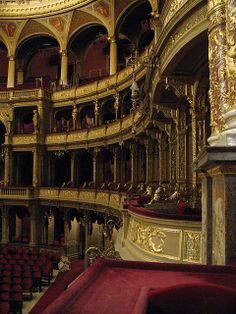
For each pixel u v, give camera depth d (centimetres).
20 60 2922
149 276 268
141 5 2167
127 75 2042
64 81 2623
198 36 615
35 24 2633
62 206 2344
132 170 1972
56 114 2688
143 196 1130
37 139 2530
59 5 2472
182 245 532
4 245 2452
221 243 341
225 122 391
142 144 1850
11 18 2608
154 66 927
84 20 2470
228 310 206
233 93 394
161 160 1455
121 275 269
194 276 272
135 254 632
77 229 2433
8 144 2572
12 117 2617
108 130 2155
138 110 1562
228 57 404
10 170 2583
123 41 2528
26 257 1819
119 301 206
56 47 2892
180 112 1072
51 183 2628
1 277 1411
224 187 332
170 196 1042
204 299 209
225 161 327
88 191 2116
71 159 2538
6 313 1138
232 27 398
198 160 425
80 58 2775
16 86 2789
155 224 593
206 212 402
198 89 875
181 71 835
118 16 2256
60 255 2052
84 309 190
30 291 1444
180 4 658
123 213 851
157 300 210
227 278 268
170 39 745
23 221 2691
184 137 1066
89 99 2456
